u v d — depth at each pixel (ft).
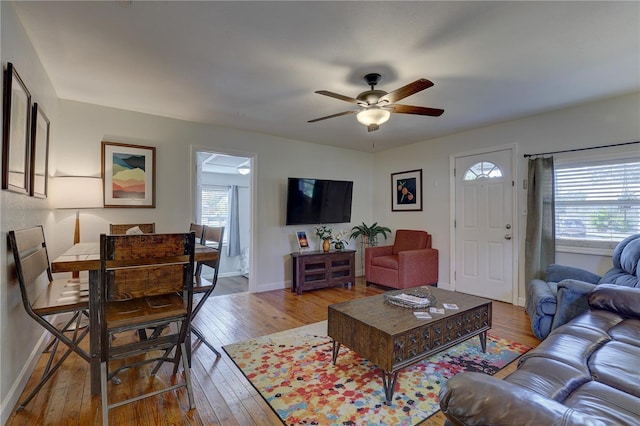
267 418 5.75
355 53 7.46
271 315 11.51
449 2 5.67
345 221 17.43
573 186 11.20
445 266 15.30
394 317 7.03
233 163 19.07
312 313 11.76
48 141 8.83
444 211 15.39
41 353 7.95
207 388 6.71
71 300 6.51
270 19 6.18
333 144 17.19
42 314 6.00
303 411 5.94
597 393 3.89
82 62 7.95
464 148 14.53
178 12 5.97
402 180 17.51
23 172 6.50
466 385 2.83
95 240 10.98
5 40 5.47
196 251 7.18
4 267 5.53
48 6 5.79
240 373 7.34
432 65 8.03
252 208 14.79
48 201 9.07
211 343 9.01
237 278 18.97
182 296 7.07
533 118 12.20
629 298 6.70
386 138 15.81
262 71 8.39
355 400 6.28
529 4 5.71
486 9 5.85
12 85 5.65
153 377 7.09
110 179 11.18
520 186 12.57
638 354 4.97
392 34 6.67
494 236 13.46
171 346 6.61
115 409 5.94
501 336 9.48
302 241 15.94
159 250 5.53
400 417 5.78
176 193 12.57
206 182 22.03
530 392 2.71
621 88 9.52
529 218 12.06
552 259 11.54
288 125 13.51
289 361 7.91
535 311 8.96
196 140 13.07
